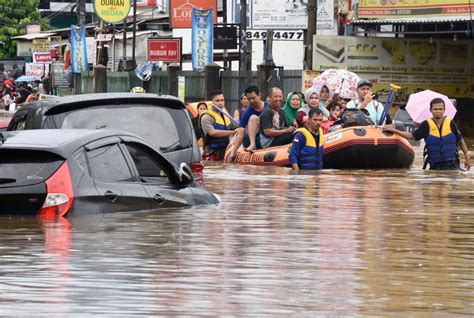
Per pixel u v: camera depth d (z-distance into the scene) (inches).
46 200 797.2
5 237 719.7
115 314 498.6
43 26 5506.9
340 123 1604.3
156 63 3796.8
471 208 982.4
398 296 550.9
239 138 1605.6
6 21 5403.5
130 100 1009.5
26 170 807.7
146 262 636.7
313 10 2807.6
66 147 815.7
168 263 635.5
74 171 811.4
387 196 1092.5
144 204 861.8
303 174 1387.8
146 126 1005.2
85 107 997.2
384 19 2763.3
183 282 578.2
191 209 900.6
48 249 676.1
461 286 581.3
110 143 860.0
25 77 4033.0
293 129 1577.3
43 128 975.6
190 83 3201.3
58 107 985.5
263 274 607.2
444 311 516.7
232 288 564.7
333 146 1509.6
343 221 863.7
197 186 959.6
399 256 682.2
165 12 4618.6
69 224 778.2
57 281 573.3
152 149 905.5
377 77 2844.5
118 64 4094.5
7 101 3503.9
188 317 496.4
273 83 2903.5
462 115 2876.5
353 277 603.5
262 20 3213.6
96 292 546.3
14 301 522.3
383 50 2839.6
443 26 2893.7
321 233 785.6
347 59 2827.3
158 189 887.7
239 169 1471.5
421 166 1595.7
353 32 3026.6
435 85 2866.6
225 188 1160.2
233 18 4008.4
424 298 546.6
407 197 1084.5
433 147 1489.9
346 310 515.8
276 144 1578.5
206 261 646.5
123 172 860.6
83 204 808.3
